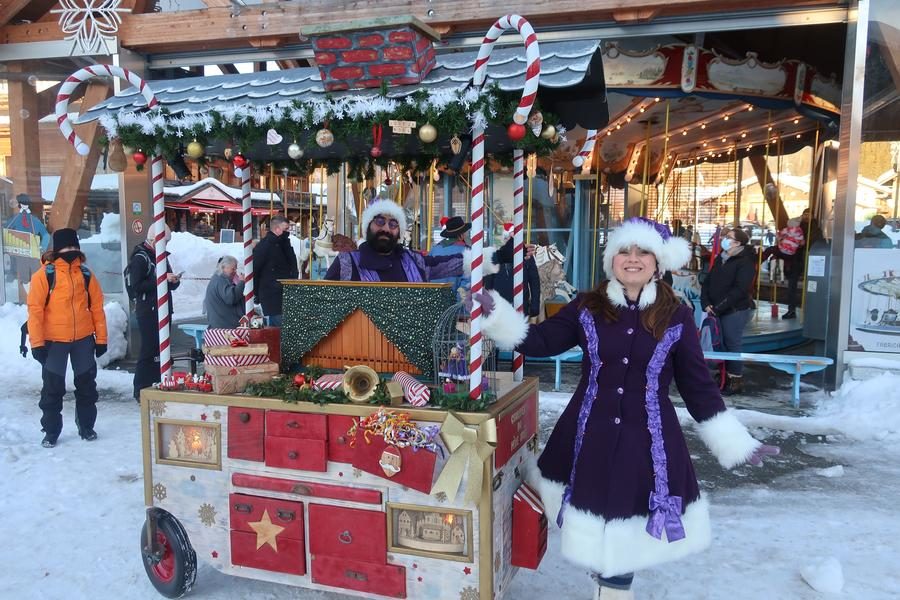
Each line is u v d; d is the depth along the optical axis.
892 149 6.04
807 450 4.78
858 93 6.02
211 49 7.48
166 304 2.95
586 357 2.40
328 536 2.48
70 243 4.79
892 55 6.00
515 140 2.46
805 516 3.68
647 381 2.27
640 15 6.10
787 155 10.50
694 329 2.33
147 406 2.76
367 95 2.50
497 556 2.37
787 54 9.06
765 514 3.71
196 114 2.63
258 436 2.56
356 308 2.71
